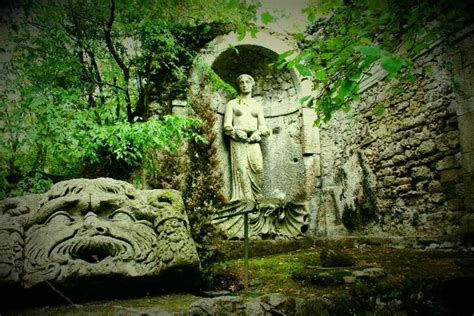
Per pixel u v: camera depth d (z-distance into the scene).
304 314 2.46
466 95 3.82
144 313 2.20
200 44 6.06
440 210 4.15
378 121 5.28
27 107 3.95
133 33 5.08
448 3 2.48
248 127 6.23
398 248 4.53
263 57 6.71
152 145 4.52
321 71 2.41
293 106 6.78
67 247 2.51
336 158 6.19
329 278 2.98
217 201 5.37
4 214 2.62
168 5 5.11
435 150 4.25
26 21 4.34
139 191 3.08
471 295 2.69
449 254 3.72
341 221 5.92
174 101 5.64
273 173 6.73
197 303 2.35
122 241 2.67
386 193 5.05
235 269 3.70
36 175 4.29
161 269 2.66
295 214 5.89
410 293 2.72
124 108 5.20
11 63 4.25
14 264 2.35
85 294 2.48
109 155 4.80
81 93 4.51
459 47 3.90
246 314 2.38
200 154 5.51
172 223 2.89
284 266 3.85
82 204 2.72
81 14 4.77
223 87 5.44
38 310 2.25
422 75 4.48
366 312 2.56
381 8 2.54
